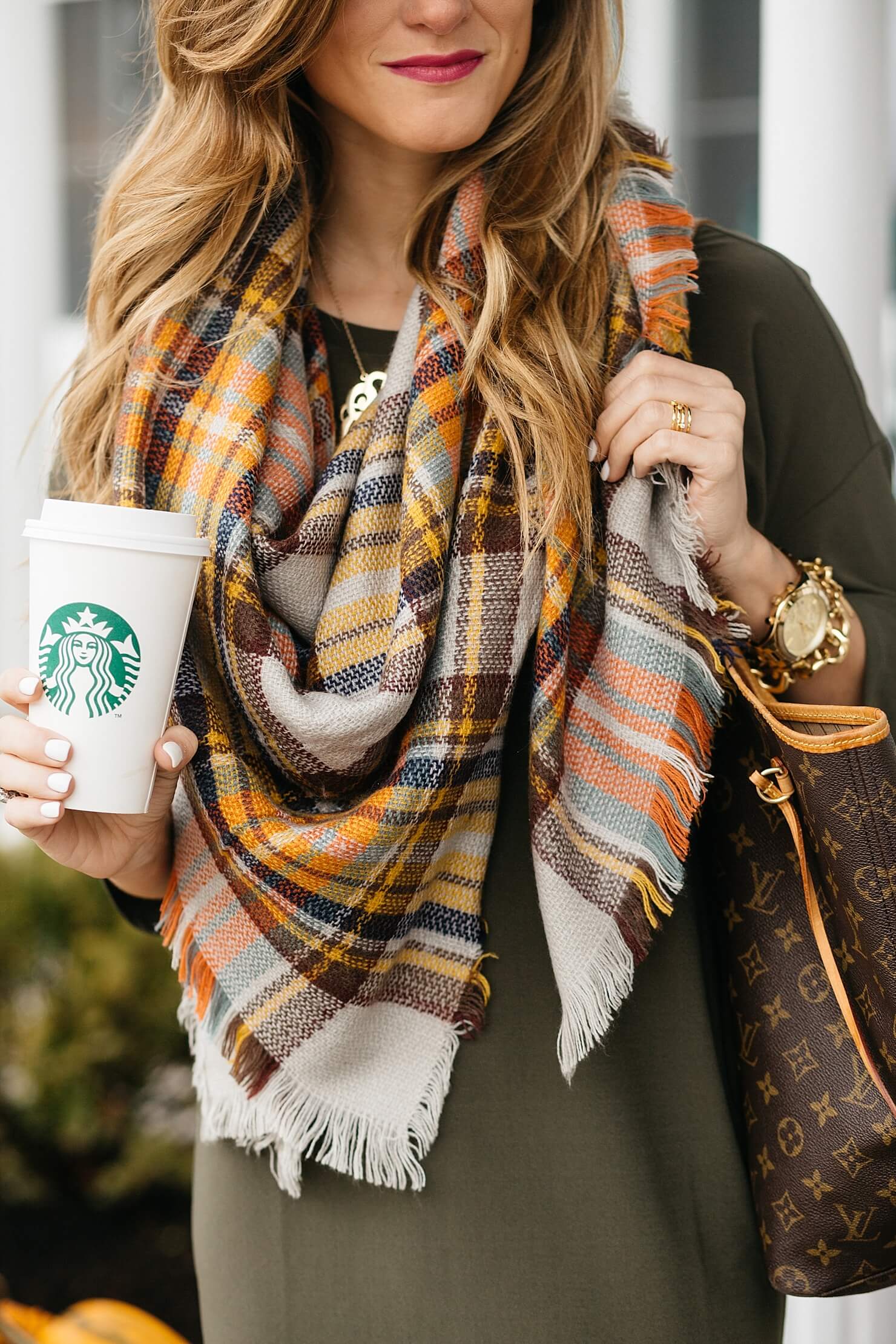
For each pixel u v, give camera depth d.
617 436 1.77
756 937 1.80
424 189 2.02
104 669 1.50
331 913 1.76
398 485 1.85
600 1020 1.71
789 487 1.97
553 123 1.98
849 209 3.00
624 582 1.76
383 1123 1.79
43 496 2.27
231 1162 1.95
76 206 5.46
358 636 1.81
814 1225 1.73
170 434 1.91
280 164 1.96
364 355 2.02
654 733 1.74
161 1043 4.57
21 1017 4.61
